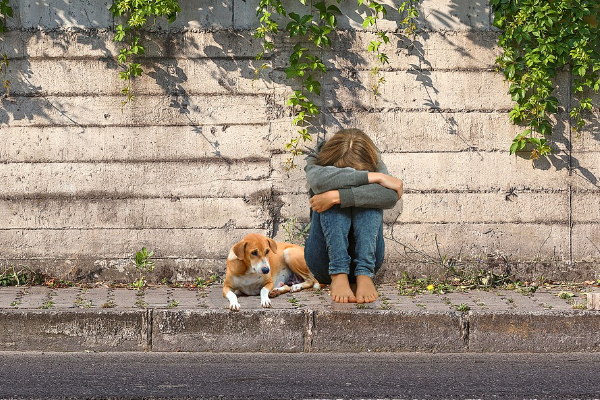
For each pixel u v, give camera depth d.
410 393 4.92
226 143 9.38
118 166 9.38
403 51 9.40
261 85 9.38
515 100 9.31
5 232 9.39
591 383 5.26
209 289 8.88
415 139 9.42
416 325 6.81
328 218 4.94
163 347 6.85
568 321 6.79
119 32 9.23
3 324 6.87
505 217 9.43
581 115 9.41
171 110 9.38
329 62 9.40
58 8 9.34
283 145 9.39
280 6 9.23
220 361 6.22
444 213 9.43
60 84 9.37
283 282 8.38
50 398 4.79
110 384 5.20
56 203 9.39
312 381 5.31
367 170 5.06
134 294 8.41
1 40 9.35
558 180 9.42
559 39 9.23
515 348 6.80
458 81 9.40
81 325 6.88
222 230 9.40
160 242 9.39
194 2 9.37
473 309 7.08
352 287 5.13
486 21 9.38
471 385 5.18
